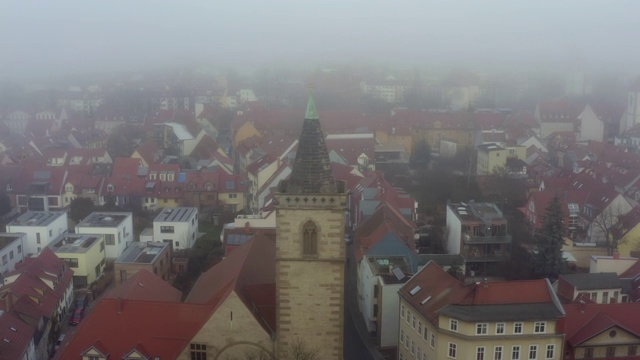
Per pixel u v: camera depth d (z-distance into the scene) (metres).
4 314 77.12
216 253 115.00
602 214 121.38
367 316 94.50
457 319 70.00
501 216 114.50
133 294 67.94
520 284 72.94
